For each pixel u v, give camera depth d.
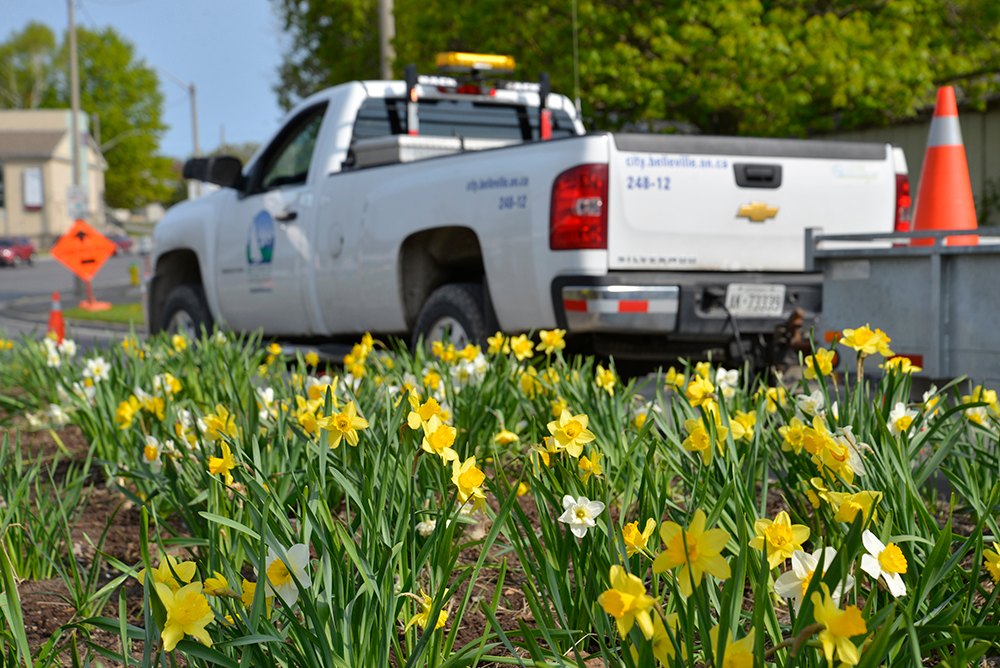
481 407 4.43
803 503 3.04
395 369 5.30
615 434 3.88
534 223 6.83
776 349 6.96
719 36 15.39
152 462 3.73
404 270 8.05
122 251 77.38
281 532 2.47
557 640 2.53
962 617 2.32
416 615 2.31
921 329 5.26
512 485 3.85
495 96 9.36
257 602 1.99
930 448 3.96
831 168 7.24
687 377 4.05
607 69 15.59
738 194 6.96
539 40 16.28
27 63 100.31
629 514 3.49
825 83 15.45
